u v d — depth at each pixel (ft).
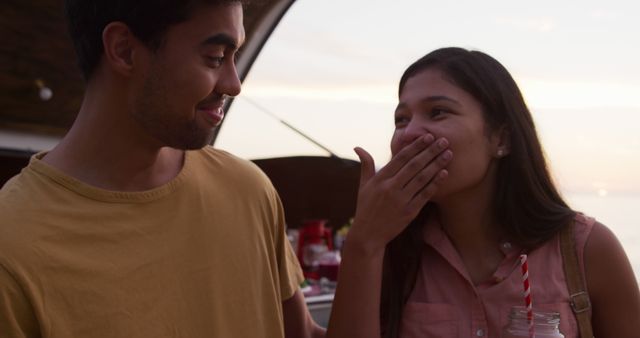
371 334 4.51
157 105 3.67
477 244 4.92
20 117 9.29
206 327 3.92
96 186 3.83
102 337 3.58
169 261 3.88
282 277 4.66
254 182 4.45
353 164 10.48
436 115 4.60
